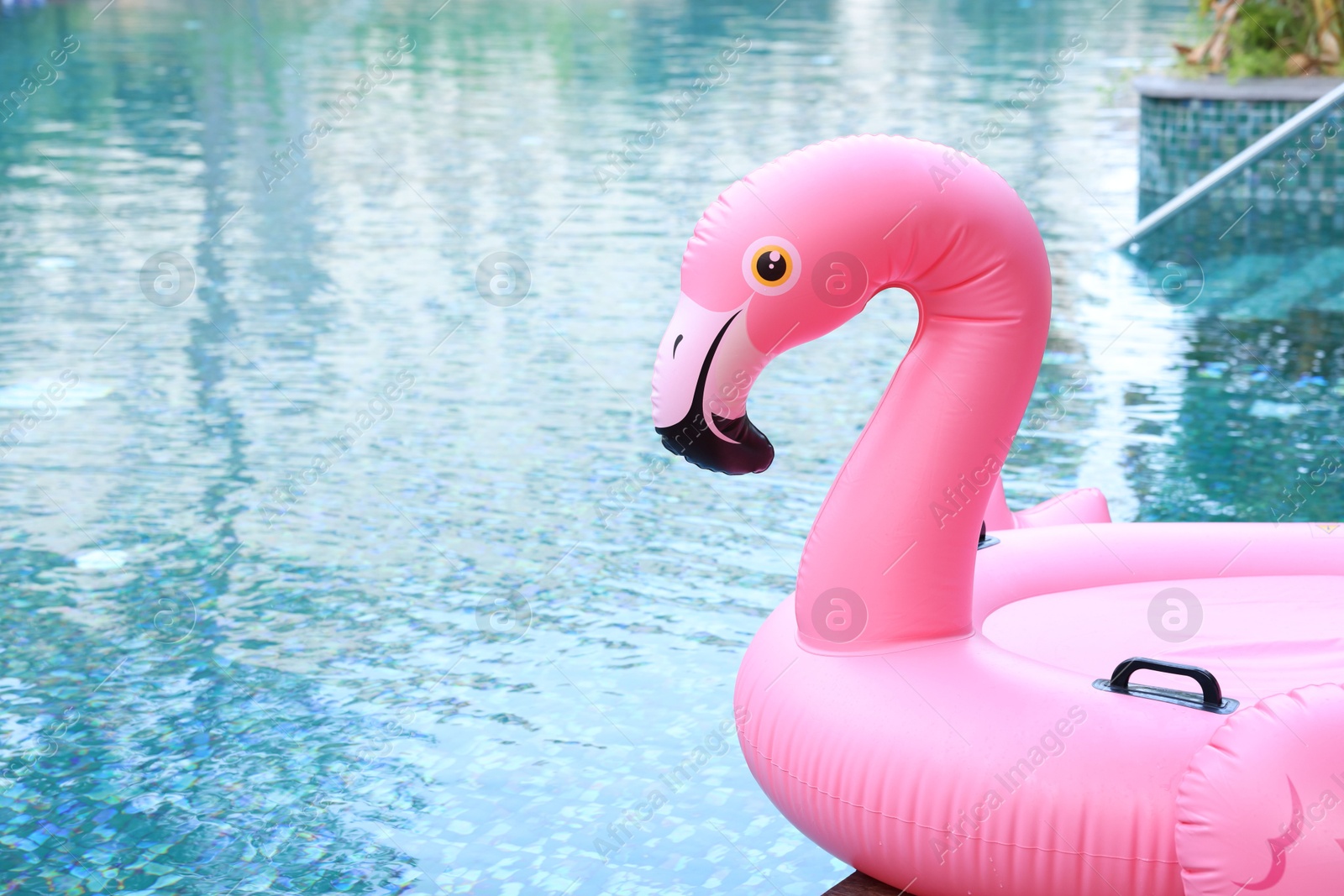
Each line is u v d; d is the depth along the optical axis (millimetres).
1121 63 13742
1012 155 9625
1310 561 2531
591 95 12453
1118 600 2393
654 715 2891
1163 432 4652
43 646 3258
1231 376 5262
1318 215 8039
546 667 3125
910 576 2049
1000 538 2553
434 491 4223
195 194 8703
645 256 7164
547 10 19844
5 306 6312
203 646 3254
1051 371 5355
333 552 3791
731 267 1957
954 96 11945
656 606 3438
